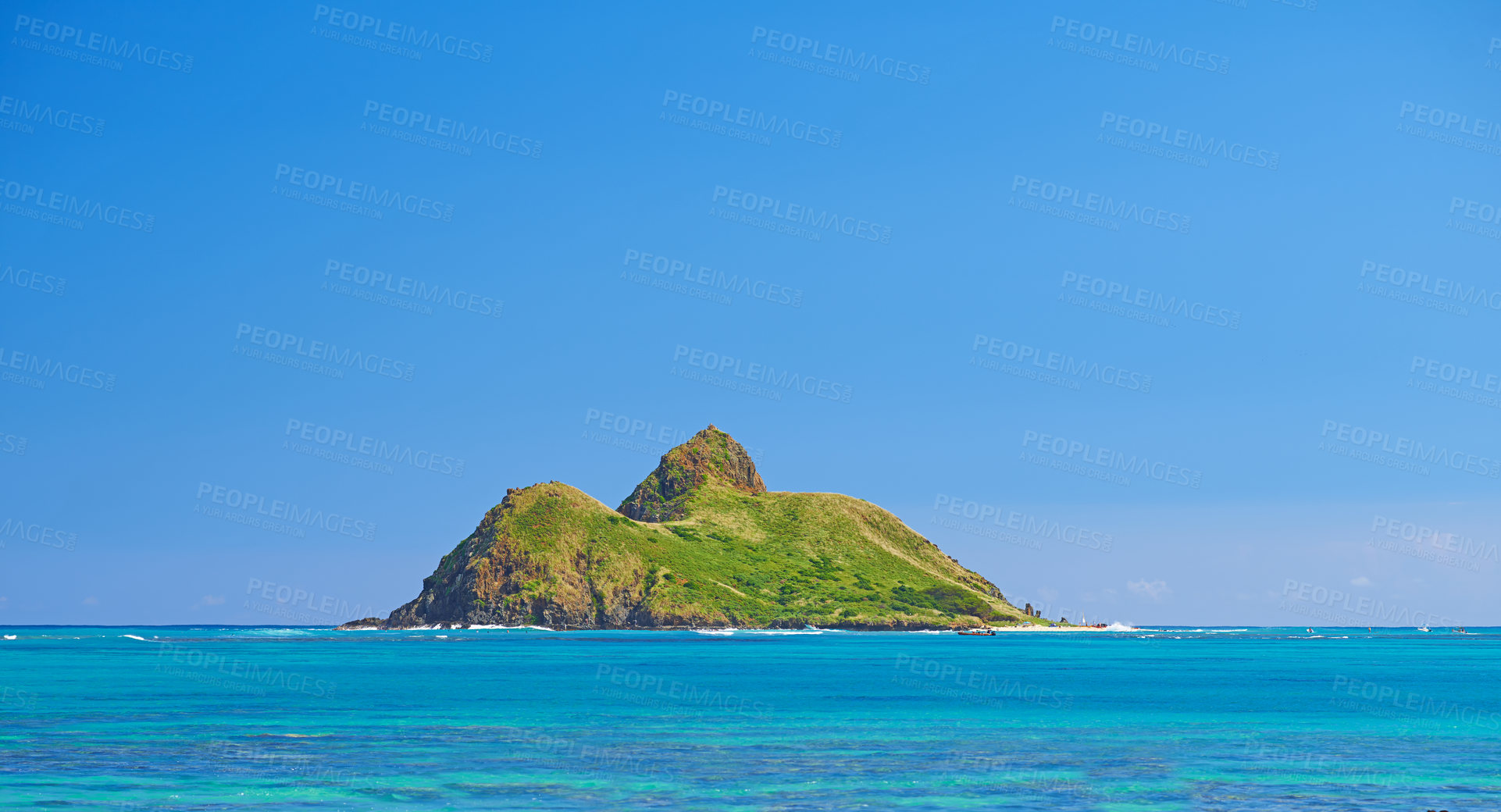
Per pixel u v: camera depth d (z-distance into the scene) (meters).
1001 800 34.22
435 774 38.34
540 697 67.38
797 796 34.66
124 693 68.75
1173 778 38.03
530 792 35.03
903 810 32.56
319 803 33.34
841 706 63.03
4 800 33.41
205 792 34.72
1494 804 33.66
